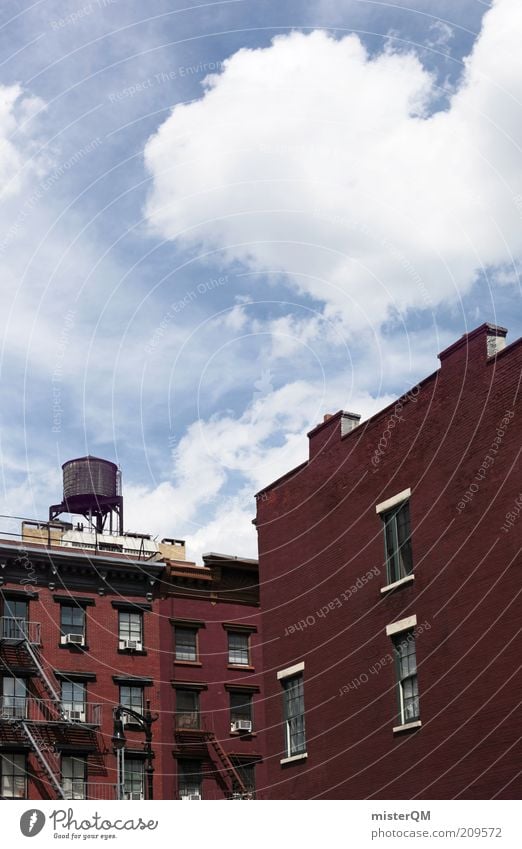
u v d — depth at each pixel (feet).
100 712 179.63
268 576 136.15
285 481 136.98
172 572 194.39
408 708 109.50
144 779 179.63
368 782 111.96
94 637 184.75
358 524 121.80
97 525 228.02
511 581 99.25
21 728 171.94
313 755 121.29
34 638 178.81
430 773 103.91
